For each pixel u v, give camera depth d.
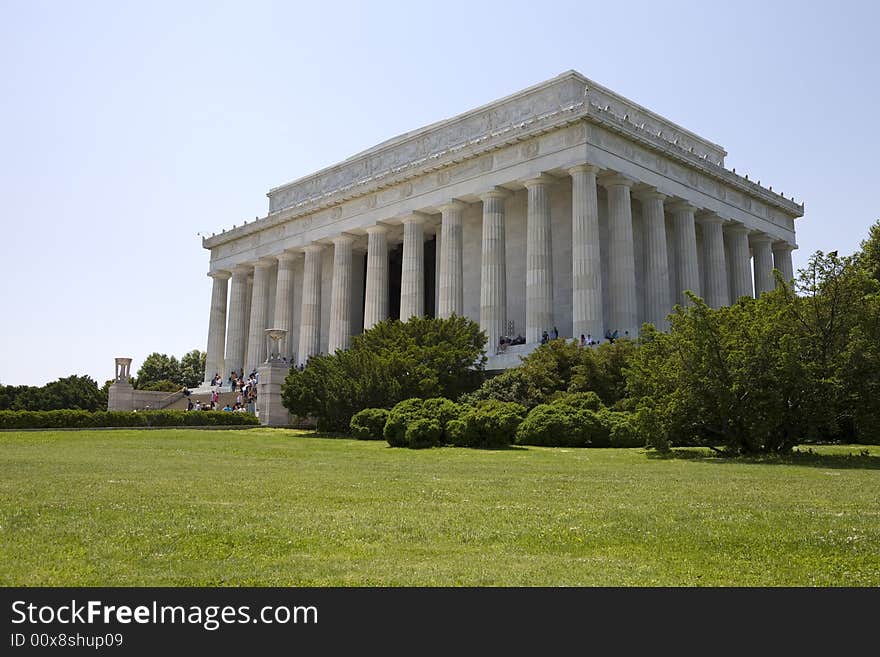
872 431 33.03
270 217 94.75
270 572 9.95
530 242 65.38
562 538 12.27
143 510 14.98
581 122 62.72
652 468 26.69
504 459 31.16
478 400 52.06
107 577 9.71
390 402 50.03
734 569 10.33
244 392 80.06
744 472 24.95
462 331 58.41
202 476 22.64
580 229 61.50
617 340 52.09
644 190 69.00
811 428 32.75
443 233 73.56
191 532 12.58
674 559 10.88
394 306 96.62
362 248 93.12
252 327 96.75
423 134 83.50
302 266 99.44
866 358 31.95
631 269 64.44
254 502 16.48
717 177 75.25
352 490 19.05
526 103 73.69
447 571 10.01
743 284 78.75
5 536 12.15
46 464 26.77
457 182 73.00
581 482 21.48
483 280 68.56
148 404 80.12
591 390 49.44
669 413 34.22
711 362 33.50
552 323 64.44
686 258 71.31
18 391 95.50
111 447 38.00
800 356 32.56
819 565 10.62
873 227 57.44
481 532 12.72
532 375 51.69
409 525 13.39
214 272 104.81
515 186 69.56
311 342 88.31
